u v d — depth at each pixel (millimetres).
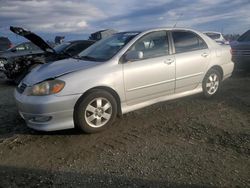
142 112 6391
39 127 5035
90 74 5219
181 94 6613
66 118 5059
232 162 4230
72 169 4094
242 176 3877
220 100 7184
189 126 5582
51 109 4898
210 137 5082
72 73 5164
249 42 10898
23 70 11156
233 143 4832
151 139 5039
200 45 6941
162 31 6363
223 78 7504
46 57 10922
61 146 4840
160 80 6062
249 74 10922
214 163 4195
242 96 7547
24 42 13758
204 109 6539
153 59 5984
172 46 6383
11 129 5609
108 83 5340
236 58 10984
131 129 5492
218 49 7258
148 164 4180
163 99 6301
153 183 3697
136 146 4781
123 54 5652
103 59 5625
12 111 6797
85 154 4547
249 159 4316
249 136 5074
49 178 3867
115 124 5730
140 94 5832
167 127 5562
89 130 5223
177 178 3809
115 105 5473
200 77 6891
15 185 3711
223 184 3689
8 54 13117
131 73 5617
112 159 4359
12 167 4188
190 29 6926
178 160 4285
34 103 4906
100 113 5312
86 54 6199
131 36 6012
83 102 5102
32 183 3750
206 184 3682
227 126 5543
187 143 4859
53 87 4945
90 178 3842
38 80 5109
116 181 3752
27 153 4617
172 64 6227
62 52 10539
